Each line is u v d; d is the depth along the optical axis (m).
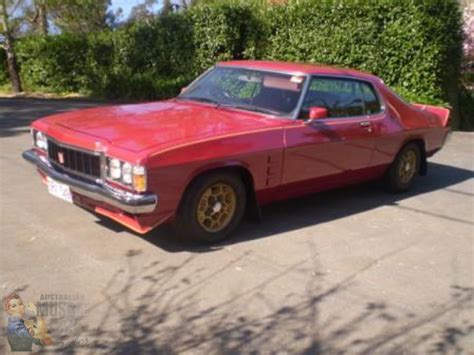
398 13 12.11
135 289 4.08
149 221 4.55
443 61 12.02
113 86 18.92
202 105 5.80
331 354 3.39
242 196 5.09
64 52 20.00
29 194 6.13
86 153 4.68
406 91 12.19
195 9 16.14
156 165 4.36
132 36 18.27
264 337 3.54
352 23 12.76
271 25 14.55
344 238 5.33
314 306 3.96
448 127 7.51
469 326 3.81
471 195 7.11
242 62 6.30
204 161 4.64
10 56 20.36
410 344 3.55
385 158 6.54
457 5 12.05
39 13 21.50
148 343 3.41
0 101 17.05
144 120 5.12
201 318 3.72
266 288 4.20
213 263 4.59
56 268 4.35
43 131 5.23
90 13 25.27
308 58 13.75
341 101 5.98
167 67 17.66
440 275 4.61
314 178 5.68
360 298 4.12
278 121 5.35
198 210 4.79
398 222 5.90
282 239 5.20
